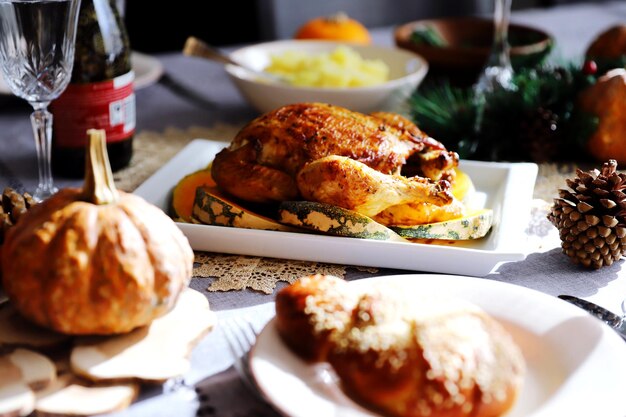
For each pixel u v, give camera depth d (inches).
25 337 29.5
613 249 35.1
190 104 54.9
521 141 46.2
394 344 27.4
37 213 29.8
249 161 36.7
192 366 29.6
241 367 28.9
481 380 26.8
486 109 46.3
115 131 43.1
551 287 34.3
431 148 37.6
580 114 45.6
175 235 30.3
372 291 29.1
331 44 57.5
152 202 38.4
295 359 28.5
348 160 35.0
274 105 49.1
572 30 72.7
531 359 29.5
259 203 37.1
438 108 47.7
